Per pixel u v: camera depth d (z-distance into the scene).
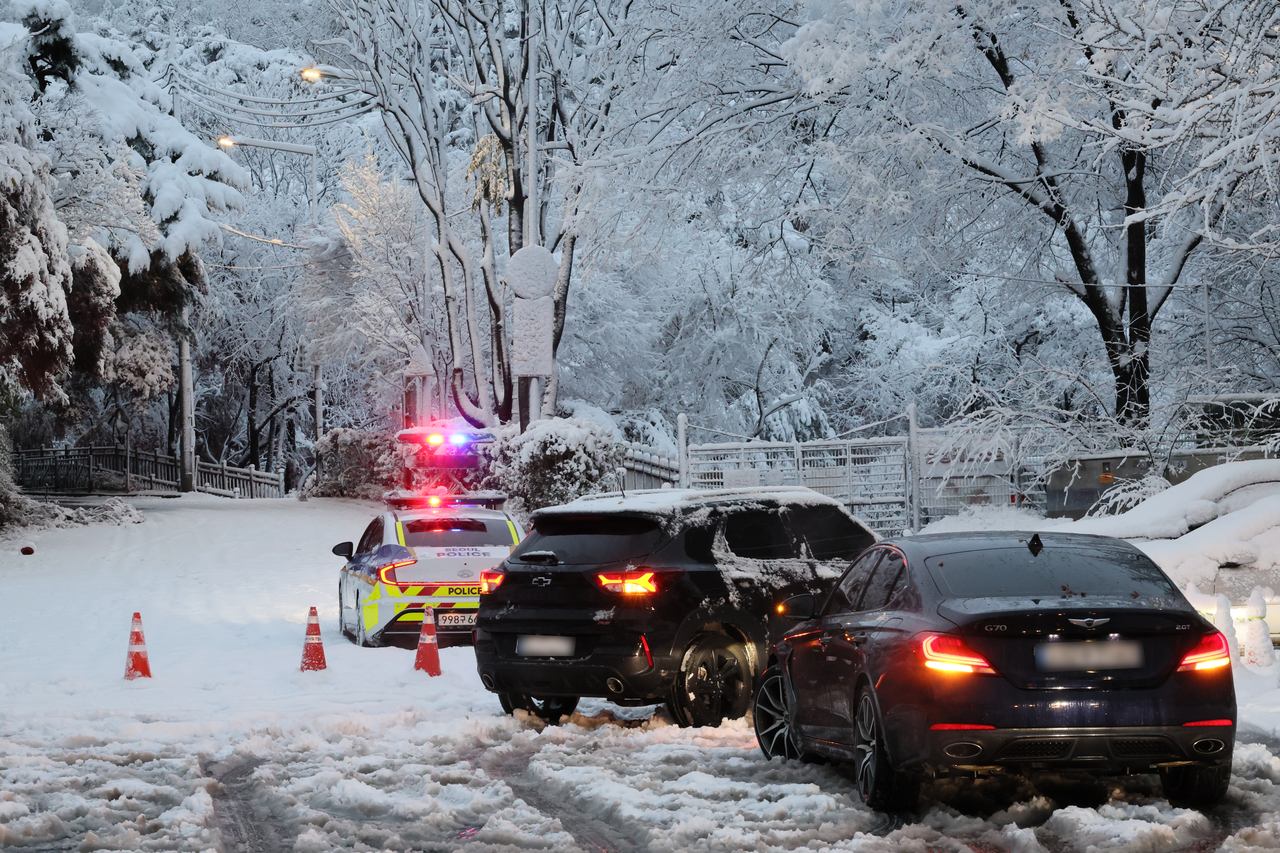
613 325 47.22
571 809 8.79
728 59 29.28
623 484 30.95
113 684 15.05
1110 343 27.69
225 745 11.46
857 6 24.11
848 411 52.84
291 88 54.41
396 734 11.86
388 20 36.19
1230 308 29.66
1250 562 14.14
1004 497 30.11
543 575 11.75
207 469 61.91
